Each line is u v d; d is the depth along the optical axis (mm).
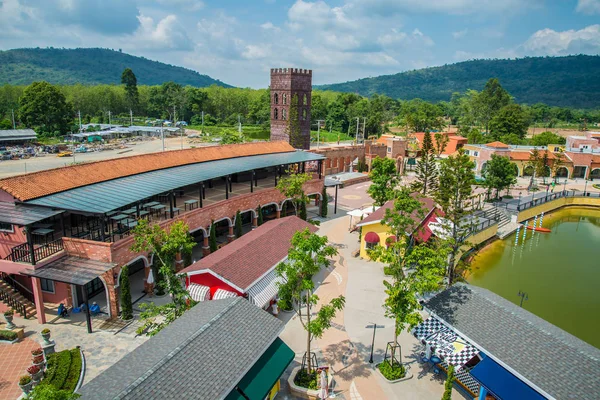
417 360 29875
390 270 28297
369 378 27719
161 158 50281
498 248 60562
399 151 105438
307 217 64438
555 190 92375
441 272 28031
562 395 20516
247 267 34219
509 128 142750
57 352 28672
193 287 33281
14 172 84000
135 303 36219
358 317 35562
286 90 87688
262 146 66188
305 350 30641
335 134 180250
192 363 20469
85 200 35125
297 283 26531
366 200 76250
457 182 38000
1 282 35531
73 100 188625
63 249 33812
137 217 40469
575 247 61656
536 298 44875
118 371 19859
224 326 23828
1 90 180750
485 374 23281
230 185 59125
